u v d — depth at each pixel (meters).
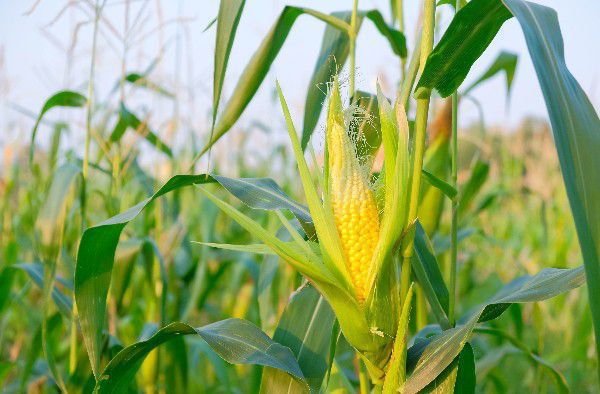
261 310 1.19
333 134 0.88
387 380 0.87
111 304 1.44
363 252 0.86
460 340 0.85
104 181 2.04
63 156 1.95
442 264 1.69
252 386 1.33
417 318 1.33
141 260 1.75
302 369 0.95
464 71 0.86
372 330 0.86
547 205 2.42
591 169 0.67
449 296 1.03
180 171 2.07
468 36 0.82
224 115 1.02
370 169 0.93
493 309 0.93
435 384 0.90
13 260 2.11
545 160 2.55
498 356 1.44
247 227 0.84
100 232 0.98
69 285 1.36
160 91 1.89
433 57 0.84
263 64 1.03
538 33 0.73
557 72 0.71
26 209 2.25
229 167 2.92
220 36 0.91
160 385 1.55
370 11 1.15
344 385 1.22
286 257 0.85
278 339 0.97
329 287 0.85
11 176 2.48
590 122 0.69
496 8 0.80
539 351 1.47
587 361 1.77
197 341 1.66
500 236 2.69
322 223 0.85
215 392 1.88
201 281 1.77
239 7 0.90
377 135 1.03
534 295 0.88
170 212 1.79
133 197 2.18
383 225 0.84
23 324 1.96
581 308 1.85
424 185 1.31
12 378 1.94
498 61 1.30
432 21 0.87
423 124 0.87
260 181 1.04
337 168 0.88
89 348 1.02
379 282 0.85
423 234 1.06
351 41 1.05
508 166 2.81
